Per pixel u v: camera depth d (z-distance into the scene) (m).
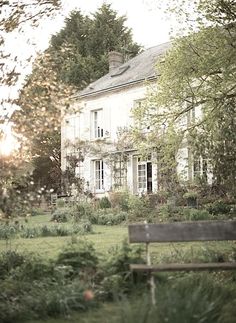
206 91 13.40
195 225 6.04
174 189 19.14
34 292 5.68
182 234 5.98
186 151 18.12
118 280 5.94
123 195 22.47
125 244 6.58
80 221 17.86
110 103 29.45
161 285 5.69
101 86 30.83
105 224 17.33
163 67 13.70
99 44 45.62
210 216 15.59
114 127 29.08
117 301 5.04
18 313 5.21
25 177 6.84
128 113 28.17
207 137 12.66
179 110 14.15
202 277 5.91
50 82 7.46
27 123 6.86
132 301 5.36
